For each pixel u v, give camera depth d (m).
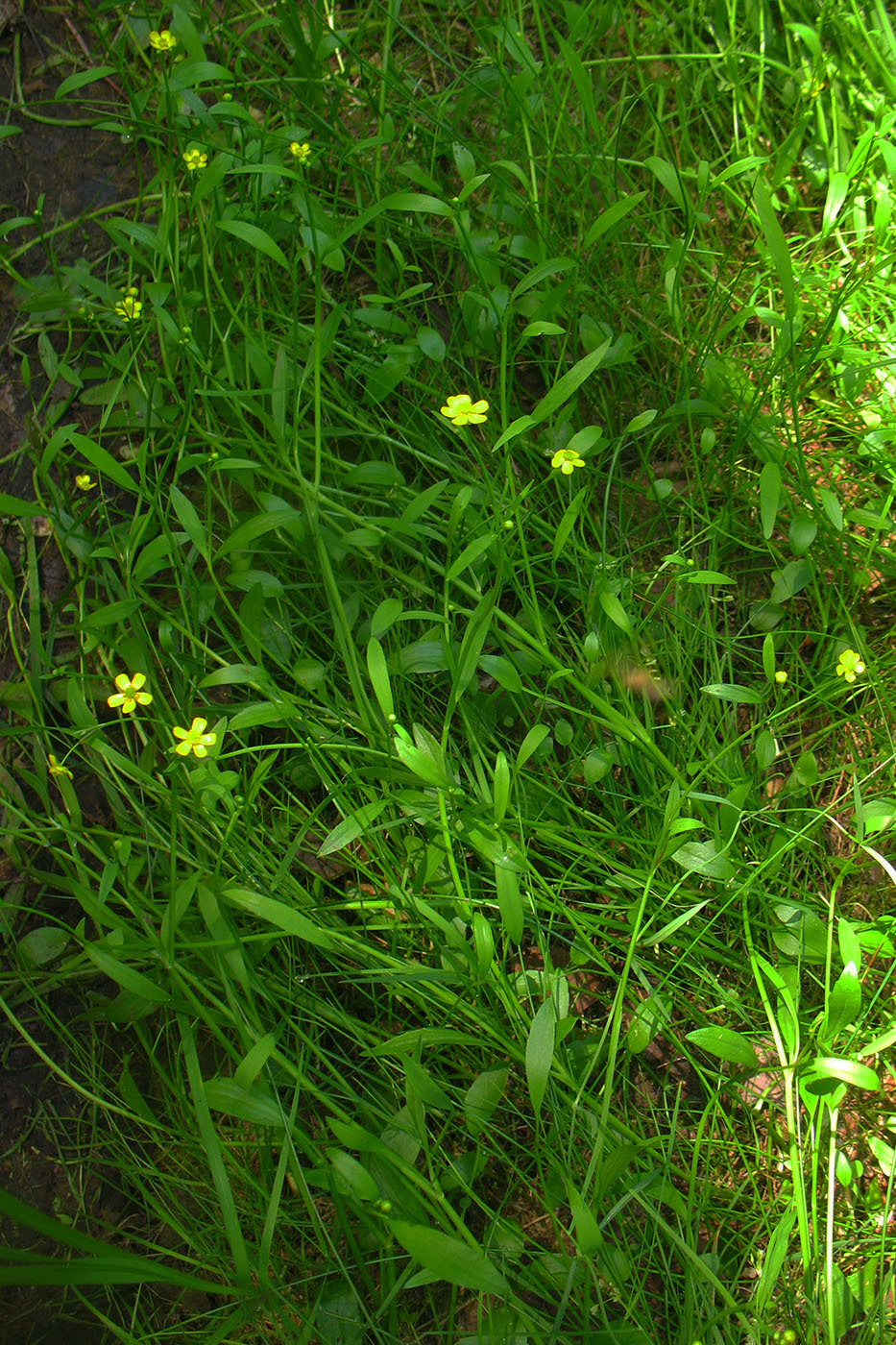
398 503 0.46
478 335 0.48
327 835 0.41
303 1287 0.39
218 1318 0.39
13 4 0.54
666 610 0.46
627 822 0.44
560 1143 0.38
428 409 0.50
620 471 0.51
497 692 0.44
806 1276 0.36
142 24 0.54
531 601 0.45
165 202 0.48
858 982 0.34
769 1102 0.40
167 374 0.47
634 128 0.56
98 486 0.49
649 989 0.39
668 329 0.52
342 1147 0.40
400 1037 0.38
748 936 0.39
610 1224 0.39
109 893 0.42
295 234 0.50
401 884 0.41
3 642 0.47
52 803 0.45
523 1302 0.38
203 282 0.50
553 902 0.41
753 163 0.45
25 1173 0.41
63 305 0.50
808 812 0.44
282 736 0.46
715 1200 0.40
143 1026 0.43
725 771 0.43
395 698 0.45
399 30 0.57
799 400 0.49
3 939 0.44
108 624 0.44
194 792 0.40
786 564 0.47
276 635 0.45
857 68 0.55
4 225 0.49
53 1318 0.40
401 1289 0.38
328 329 0.45
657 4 0.57
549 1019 0.35
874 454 0.47
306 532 0.44
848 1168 0.37
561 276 0.50
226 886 0.38
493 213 0.50
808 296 0.52
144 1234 0.41
